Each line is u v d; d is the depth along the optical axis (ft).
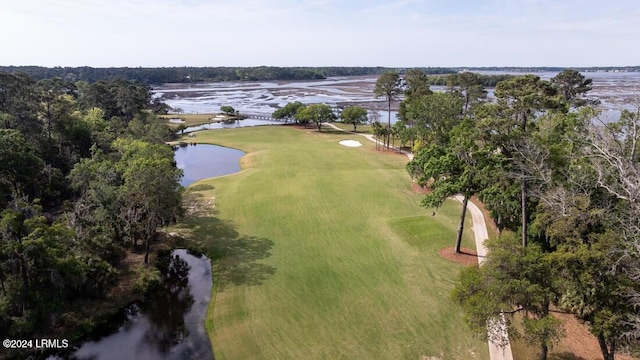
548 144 102.22
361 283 99.60
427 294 94.22
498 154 103.50
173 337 82.64
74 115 211.82
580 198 82.58
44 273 81.15
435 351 75.46
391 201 156.56
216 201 158.71
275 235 128.16
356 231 129.49
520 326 80.07
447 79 263.70
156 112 411.34
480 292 65.21
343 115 346.33
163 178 109.29
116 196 112.88
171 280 104.78
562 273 64.39
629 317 57.88
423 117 200.75
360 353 75.61
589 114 112.98
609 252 62.75
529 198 100.94
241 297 95.14
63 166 169.89
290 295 95.35
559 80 196.44
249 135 315.99
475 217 139.23
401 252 115.24
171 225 135.44
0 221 80.38
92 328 83.87
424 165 125.29
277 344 78.95
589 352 73.51
